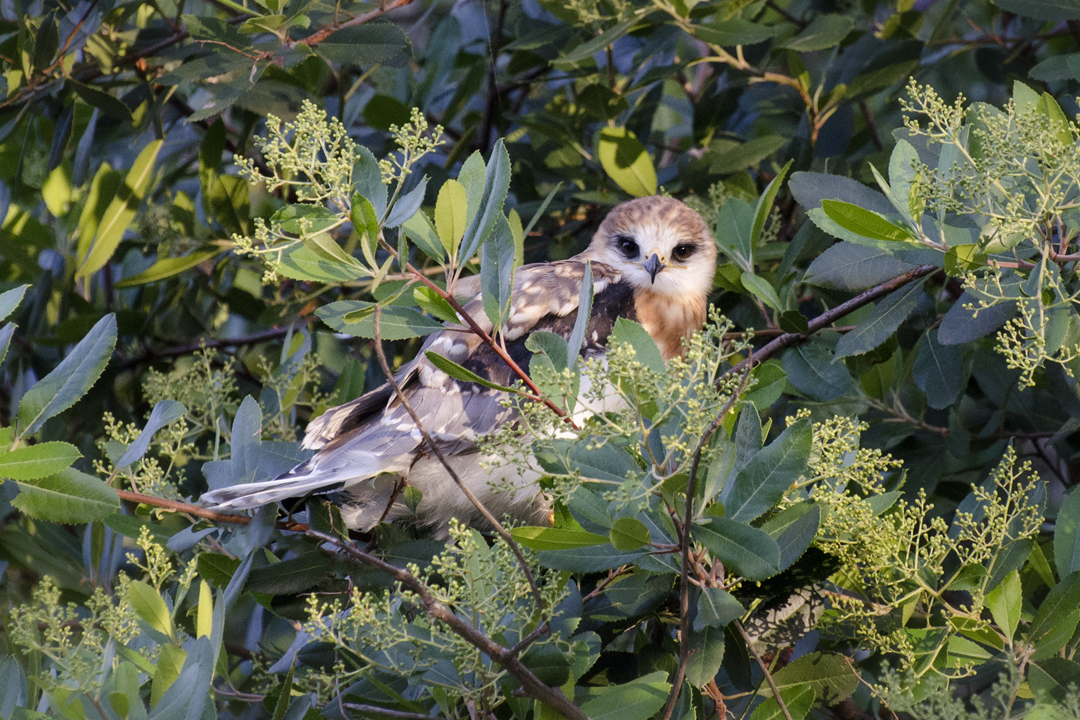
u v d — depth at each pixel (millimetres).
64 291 9469
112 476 6023
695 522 4621
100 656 5312
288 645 7203
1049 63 7555
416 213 5539
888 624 5578
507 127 10367
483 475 7590
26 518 7578
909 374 7840
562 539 4926
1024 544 5473
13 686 5387
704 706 5773
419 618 5125
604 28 9383
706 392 4570
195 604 6602
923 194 5633
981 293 5566
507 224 5289
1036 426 8117
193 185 11375
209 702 4805
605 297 9133
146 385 8031
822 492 5383
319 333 9477
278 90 9070
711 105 9898
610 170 9258
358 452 7445
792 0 10930
